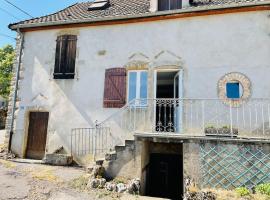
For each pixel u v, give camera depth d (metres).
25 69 10.23
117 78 9.12
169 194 8.19
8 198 5.25
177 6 9.11
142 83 8.92
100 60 9.44
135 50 9.12
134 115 8.73
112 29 9.52
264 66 7.77
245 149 6.23
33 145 9.67
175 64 8.59
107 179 6.97
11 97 10.12
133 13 9.45
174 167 8.36
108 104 9.04
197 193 5.81
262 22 8.02
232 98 7.54
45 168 8.00
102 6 10.91
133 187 6.41
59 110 9.54
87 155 8.95
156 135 6.85
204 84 8.20
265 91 7.64
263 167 6.05
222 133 6.78
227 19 8.35
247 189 5.96
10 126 9.89
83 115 9.25
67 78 9.67
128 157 7.01
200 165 6.46
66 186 6.32
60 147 9.27
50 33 10.23
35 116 9.89
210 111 8.02
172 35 8.81
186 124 8.14
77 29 9.94
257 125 7.54
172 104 8.78
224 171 6.29
